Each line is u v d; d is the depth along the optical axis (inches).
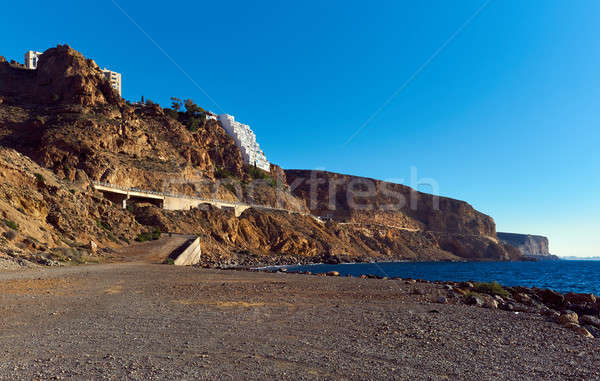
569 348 322.3
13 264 956.6
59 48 4372.5
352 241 6815.9
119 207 2829.7
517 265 6968.5
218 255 3233.3
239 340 317.7
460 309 535.8
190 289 698.2
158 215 3139.8
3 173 1699.1
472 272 3750.0
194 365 243.6
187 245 2256.4
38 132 3400.6
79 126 3499.0
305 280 948.0
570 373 248.4
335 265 4557.1
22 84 4503.0
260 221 4783.5
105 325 367.9
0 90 4345.5
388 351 291.6
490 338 351.3
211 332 346.3
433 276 3004.4
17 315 412.8
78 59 4315.9
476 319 453.7
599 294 1806.1
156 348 285.1
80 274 914.7
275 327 375.9
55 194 1919.3
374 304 564.1
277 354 275.6
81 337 316.5
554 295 793.6
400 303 584.4
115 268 1186.6
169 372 227.1
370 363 257.9
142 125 4468.5
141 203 3378.4
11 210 1386.6
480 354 291.4
